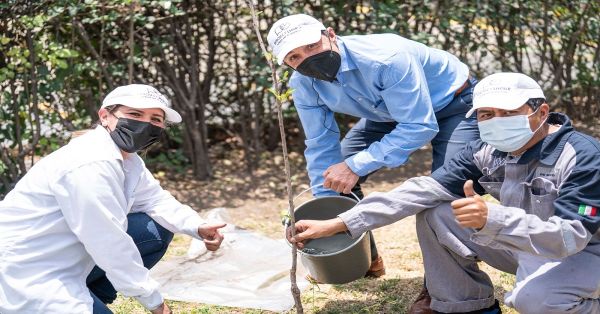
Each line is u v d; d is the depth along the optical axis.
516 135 2.96
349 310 3.79
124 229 3.01
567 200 2.87
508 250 3.18
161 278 4.22
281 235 4.94
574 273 2.97
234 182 5.95
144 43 5.76
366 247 3.56
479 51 6.60
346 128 6.48
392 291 3.97
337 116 6.45
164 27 5.74
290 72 5.62
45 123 5.58
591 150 2.90
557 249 2.85
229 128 6.54
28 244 2.96
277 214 5.36
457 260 3.30
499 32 6.13
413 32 5.82
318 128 3.94
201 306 3.90
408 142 3.53
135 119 3.04
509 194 3.09
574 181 2.89
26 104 5.40
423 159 6.25
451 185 3.24
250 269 4.29
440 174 3.27
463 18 5.87
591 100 6.69
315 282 4.05
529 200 3.05
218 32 6.00
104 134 3.03
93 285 3.36
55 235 2.98
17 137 5.32
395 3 5.82
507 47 6.11
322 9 5.65
